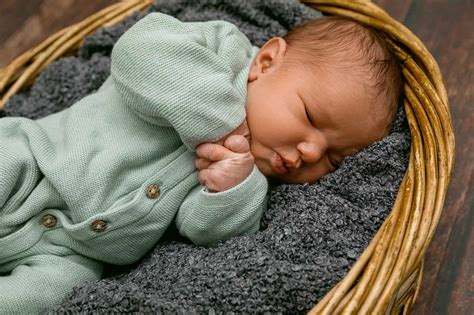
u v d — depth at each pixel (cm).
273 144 105
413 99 111
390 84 109
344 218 104
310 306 92
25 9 170
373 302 84
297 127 104
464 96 140
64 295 102
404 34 120
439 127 104
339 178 108
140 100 100
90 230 101
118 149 103
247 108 107
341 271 96
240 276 94
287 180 112
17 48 162
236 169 100
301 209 104
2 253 103
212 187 100
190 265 100
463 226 123
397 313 105
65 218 103
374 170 108
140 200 102
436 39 149
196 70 100
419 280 108
